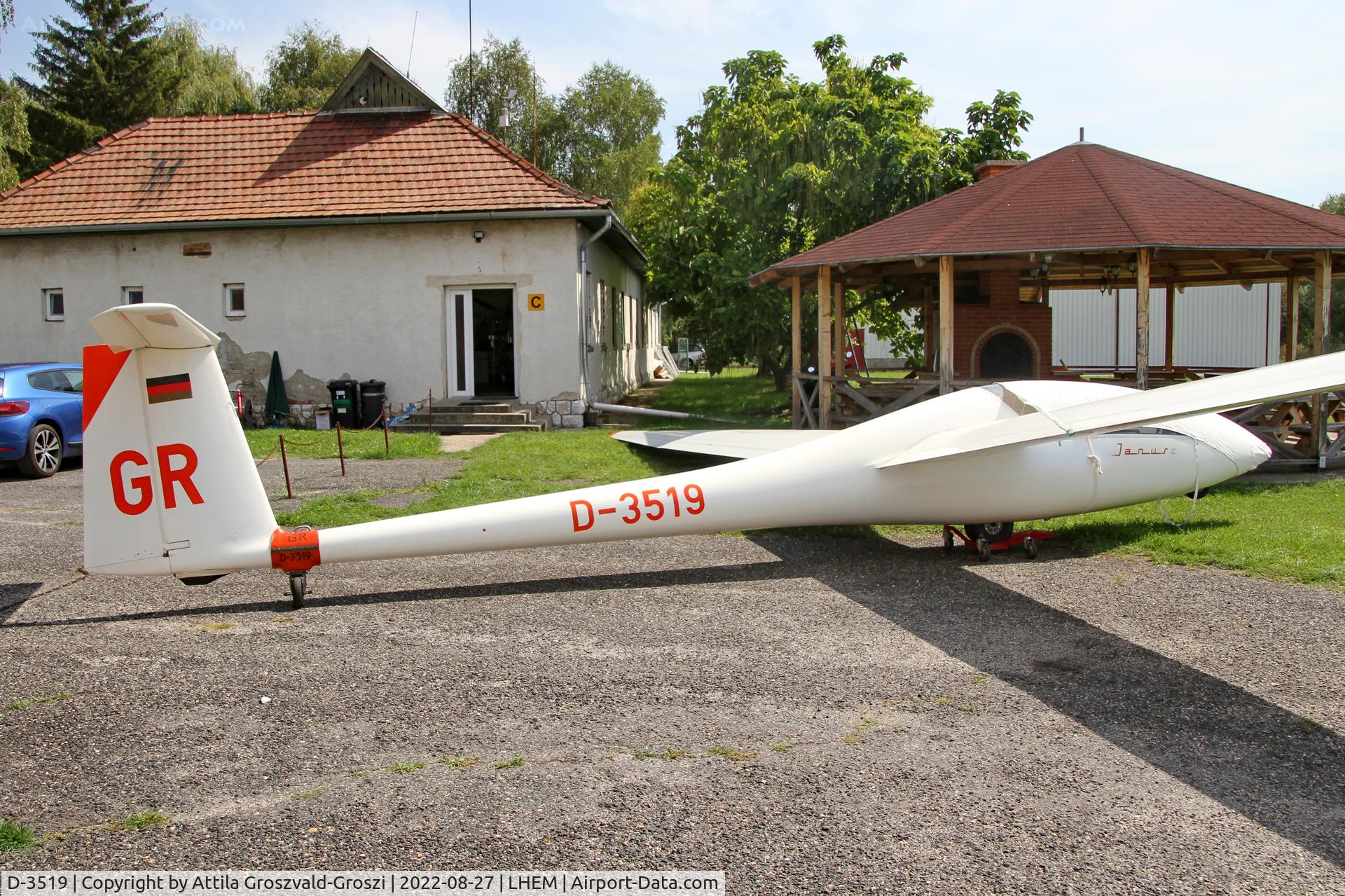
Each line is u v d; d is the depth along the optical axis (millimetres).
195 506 5457
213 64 37188
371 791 3541
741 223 18531
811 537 7762
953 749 3855
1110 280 16625
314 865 3055
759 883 2941
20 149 22078
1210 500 8789
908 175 17094
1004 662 4844
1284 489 9359
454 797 3494
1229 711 4219
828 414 12898
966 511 6871
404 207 15383
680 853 3107
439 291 15562
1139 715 4180
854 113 18469
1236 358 24609
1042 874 2980
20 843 3201
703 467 10648
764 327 17906
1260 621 5434
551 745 3916
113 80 35656
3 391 10859
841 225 17984
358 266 15633
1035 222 11086
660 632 5363
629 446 12594
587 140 43594
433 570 6793
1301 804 3412
